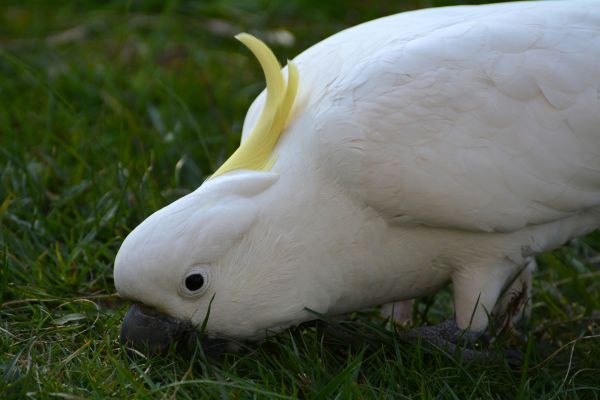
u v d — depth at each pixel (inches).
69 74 409.4
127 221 311.7
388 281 250.8
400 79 237.6
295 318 239.9
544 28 245.4
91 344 251.4
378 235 242.1
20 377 229.3
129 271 225.5
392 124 235.0
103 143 349.7
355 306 254.1
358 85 238.4
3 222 307.9
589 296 300.5
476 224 241.9
